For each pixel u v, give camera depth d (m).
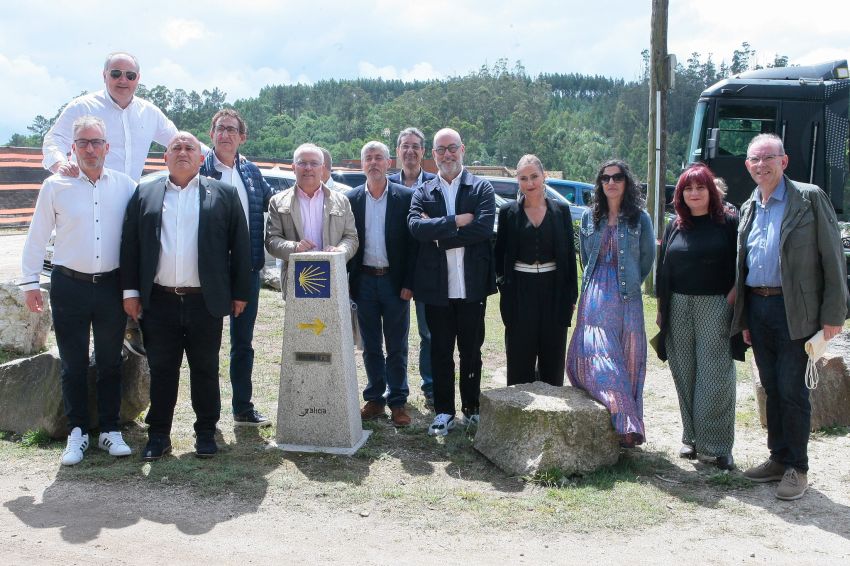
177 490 4.15
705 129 11.76
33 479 4.27
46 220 4.50
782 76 11.48
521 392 4.79
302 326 4.84
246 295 4.77
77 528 3.65
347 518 3.86
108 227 4.57
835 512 4.00
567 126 89.75
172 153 4.52
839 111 11.18
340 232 5.12
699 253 4.57
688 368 4.75
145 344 4.66
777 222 4.25
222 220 4.60
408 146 5.83
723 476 4.42
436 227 4.88
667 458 4.83
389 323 5.40
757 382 5.52
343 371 4.83
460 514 3.93
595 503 4.06
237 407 5.30
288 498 4.09
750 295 4.42
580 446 4.46
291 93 114.19
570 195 15.68
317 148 5.12
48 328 7.16
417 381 6.62
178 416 5.49
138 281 4.60
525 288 5.09
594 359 4.76
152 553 3.41
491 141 85.12
